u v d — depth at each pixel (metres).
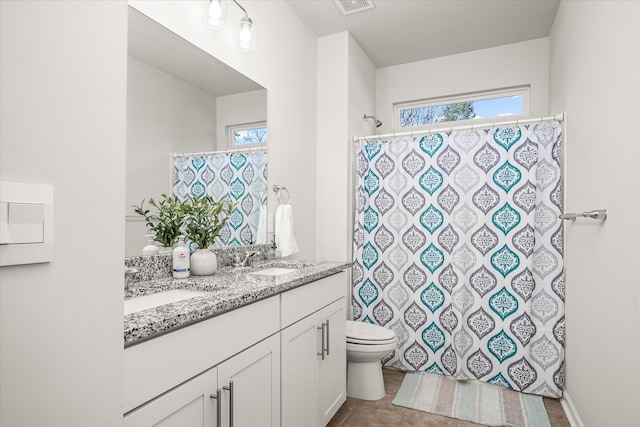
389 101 3.61
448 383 2.50
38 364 0.53
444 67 3.41
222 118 1.97
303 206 2.78
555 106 2.75
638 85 1.22
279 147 2.47
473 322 2.52
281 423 1.46
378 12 2.68
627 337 1.31
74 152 0.59
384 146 2.83
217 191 1.92
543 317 2.36
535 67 3.10
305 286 1.68
